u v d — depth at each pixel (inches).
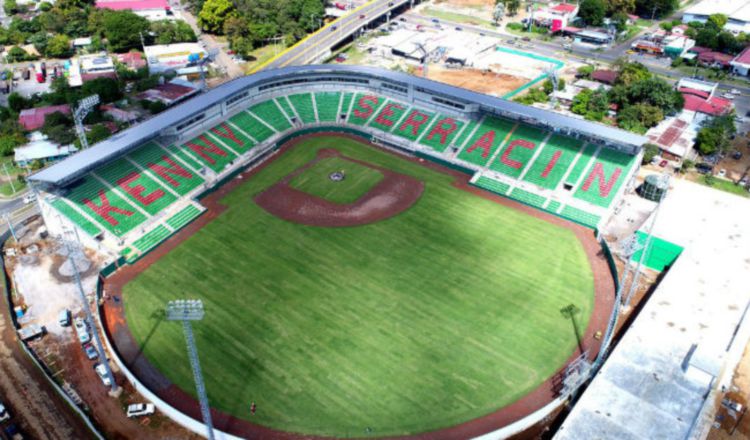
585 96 6496.1
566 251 4284.0
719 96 6835.6
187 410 3051.2
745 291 3673.7
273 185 5044.3
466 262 4141.2
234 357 3356.3
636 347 3238.2
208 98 5511.8
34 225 4586.6
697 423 2815.0
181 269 4062.5
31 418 3011.8
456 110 5703.7
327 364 3312.0
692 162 5413.4
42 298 3821.4
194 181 4943.4
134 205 4557.1
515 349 3427.7
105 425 2994.6
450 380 3228.3
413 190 4997.5
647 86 6166.3
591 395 2952.8
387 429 2960.1
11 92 6776.6
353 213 4680.1
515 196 4891.7
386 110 6013.8
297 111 6067.9
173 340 3476.9
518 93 6958.7
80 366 3326.8
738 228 4330.7
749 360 3368.6
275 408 3061.0
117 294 3850.9
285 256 4178.2
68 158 4539.9
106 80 6505.9
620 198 4778.5
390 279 3961.6
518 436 2962.6
